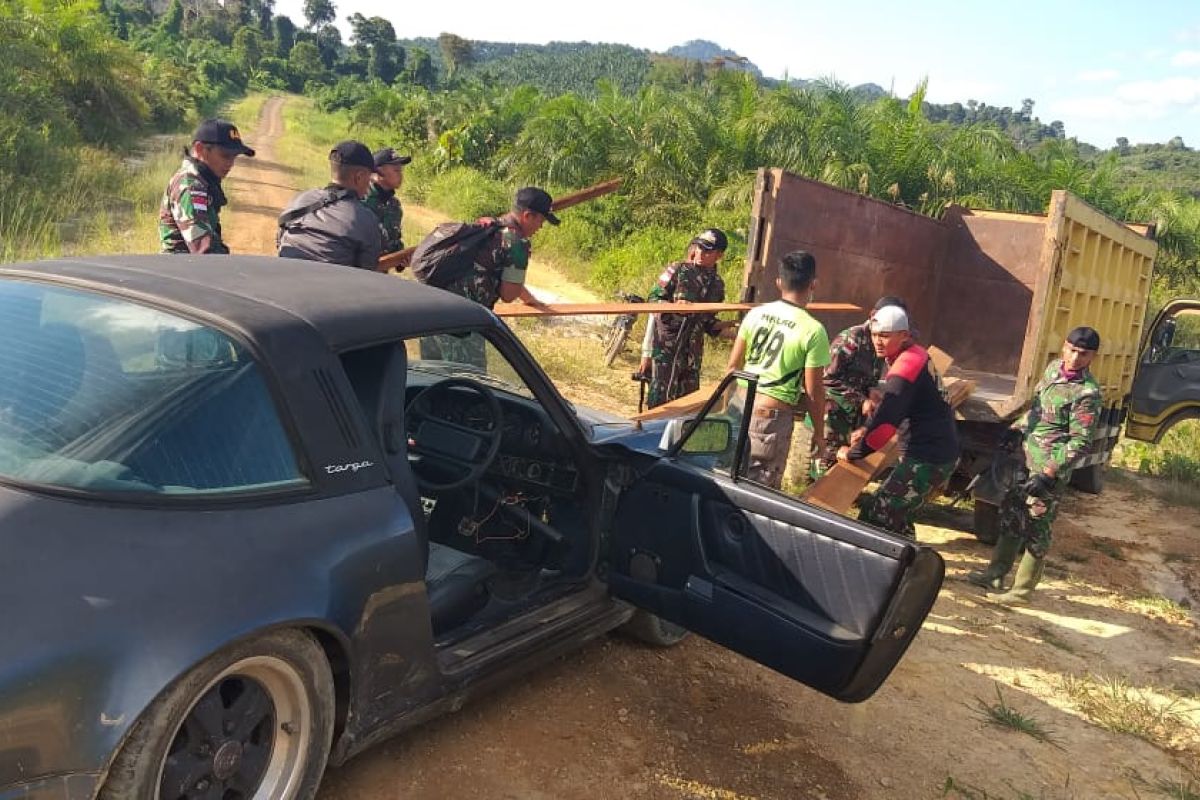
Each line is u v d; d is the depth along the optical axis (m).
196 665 2.10
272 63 112.06
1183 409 10.23
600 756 3.42
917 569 2.96
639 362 11.48
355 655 2.55
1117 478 10.73
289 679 2.38
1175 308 10.42
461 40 178.25
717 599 3.32
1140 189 26.00
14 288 2.73
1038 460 5.99
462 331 3.13
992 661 5.12
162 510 2.20
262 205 18.77
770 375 5.07
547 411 3.56
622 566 3.63
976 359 9.66
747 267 7.03
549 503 3.89
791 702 4.17
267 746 2.42
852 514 7.33
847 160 21.52
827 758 3.79
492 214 22.95
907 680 4.68
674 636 4.37
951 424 5.55
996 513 7.11
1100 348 9.02
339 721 2.64
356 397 2.73
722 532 3.33
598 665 4.09
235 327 2.50
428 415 3.94
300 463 2.50
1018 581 6.12
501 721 3.49
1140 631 5.99
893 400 5.18
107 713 1.95
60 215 12.91
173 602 2.10
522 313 4.90
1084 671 5.21
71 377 2.38
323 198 4.62
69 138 19.17
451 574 3.46
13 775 1.88
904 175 21.75
